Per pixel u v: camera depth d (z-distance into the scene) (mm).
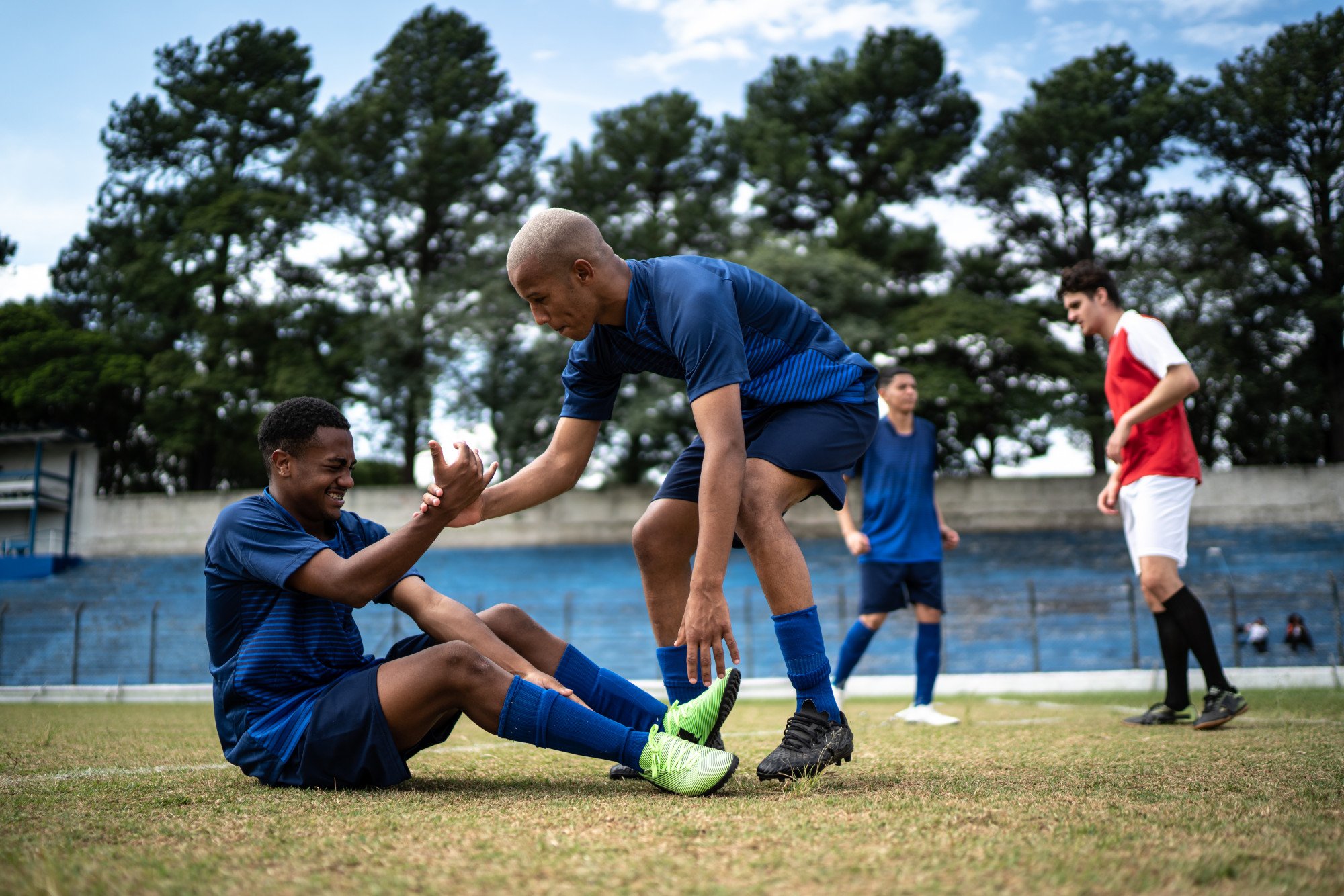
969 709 5359
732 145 33156
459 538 25594
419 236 32594
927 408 29172
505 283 28234
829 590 21391
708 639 2199
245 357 33562
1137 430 4508
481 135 31594
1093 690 10969
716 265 2527
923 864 1392
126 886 1325
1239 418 30391
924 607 5523
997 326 28281
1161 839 1561
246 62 35344
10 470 27547
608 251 2498
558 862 1430
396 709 2250
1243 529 23531
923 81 32719
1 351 32312
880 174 33062
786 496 2477
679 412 28500
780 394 2525
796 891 1252
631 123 31500
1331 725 4090
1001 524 24531
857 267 27672
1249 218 30328
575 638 19297
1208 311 28922
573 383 2805
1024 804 1933
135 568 25984
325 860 1477
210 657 2494
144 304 33344
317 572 2283
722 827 1695
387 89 32812
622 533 25422
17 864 1474
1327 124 29422
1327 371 30047
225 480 36812
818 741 2385
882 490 5527
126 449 36031
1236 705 4035
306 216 32344
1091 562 22469
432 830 1707
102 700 12648
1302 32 29094
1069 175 30828
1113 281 4805
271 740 2332
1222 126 30031
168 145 35062
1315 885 1271
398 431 30578
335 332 33344
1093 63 31188
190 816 1909
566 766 2961
